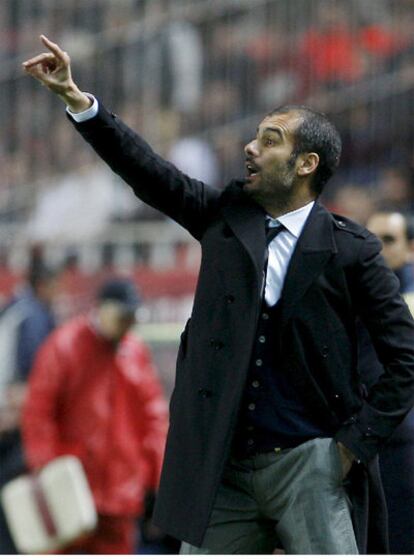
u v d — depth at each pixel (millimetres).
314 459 18578
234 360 18547
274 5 48156
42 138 47812
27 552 33000
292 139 18906
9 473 35438
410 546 21562
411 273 25766
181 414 18859
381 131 46031
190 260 42906
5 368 36406
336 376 18719
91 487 33719
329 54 47188
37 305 37188
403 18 47281
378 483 19422
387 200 43969
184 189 19156
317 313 18625
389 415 18578
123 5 49219
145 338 38531
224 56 48156
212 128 47625
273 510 18953
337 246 18734
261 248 18688
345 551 18562
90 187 46469
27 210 46750
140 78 48219
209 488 18359
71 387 33562
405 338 18688
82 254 44062
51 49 18422
